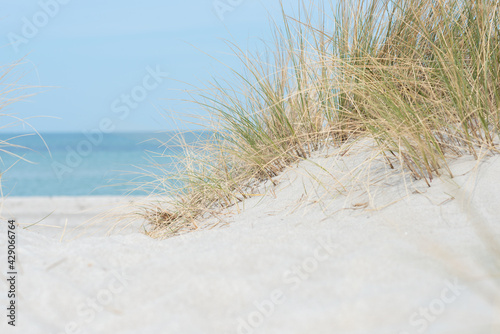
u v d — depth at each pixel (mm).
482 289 1152
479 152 2125
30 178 16172
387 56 2881
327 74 2883
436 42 2709
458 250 1400
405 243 1486
